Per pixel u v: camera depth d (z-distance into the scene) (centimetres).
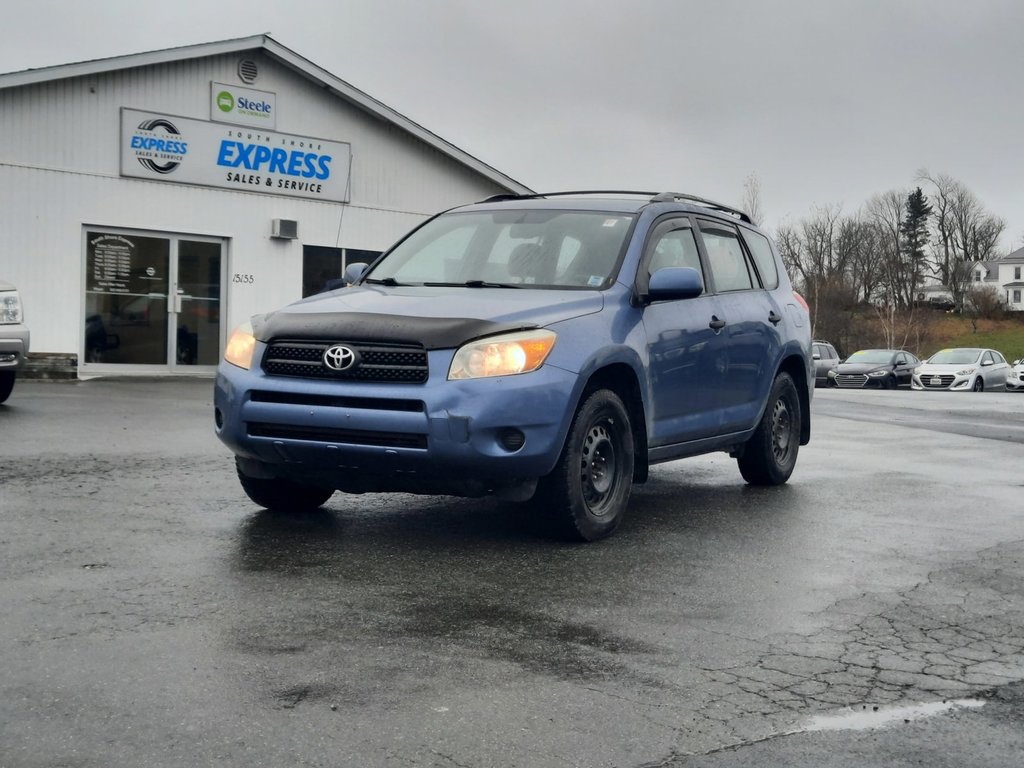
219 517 623
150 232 1912
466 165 2270
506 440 543
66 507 631
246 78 2000
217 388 592
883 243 11256
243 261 2012
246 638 397
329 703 335
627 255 654
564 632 420
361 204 2155
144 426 1055
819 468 961
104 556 516
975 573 544
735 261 788
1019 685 372
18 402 1245
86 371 1855
